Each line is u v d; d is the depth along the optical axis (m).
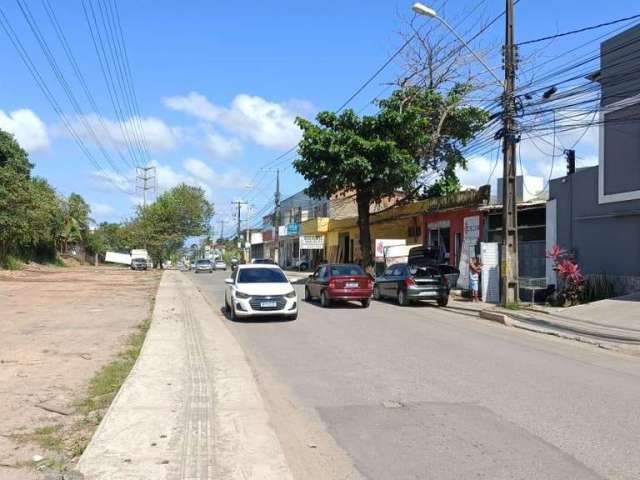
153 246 81.38
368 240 32.19
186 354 11.11
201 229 83.69
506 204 19.92
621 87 19.91
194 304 22.22
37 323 16.23
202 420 6.80
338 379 9.27
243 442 6.07
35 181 63.03
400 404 7.75
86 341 12.91
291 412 7.40
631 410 7.42
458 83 30.75
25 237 49.03
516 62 19.36
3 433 6.43
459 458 5.73
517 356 11.48
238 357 10.91
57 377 9.17
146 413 7.02
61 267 68.50
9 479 5.08
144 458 5.55
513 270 19.92
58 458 5.63
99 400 7.80
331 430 6.66
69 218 79.69
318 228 51.03
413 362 10.68
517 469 5.42
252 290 16.77
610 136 20.34
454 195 29.28
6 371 9.62
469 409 7.47
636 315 16.48
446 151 32.53
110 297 26.03
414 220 34.75
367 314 18.88
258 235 91.88
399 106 30.28
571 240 21.98
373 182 30.53
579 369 10.23
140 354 10.98
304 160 30.83
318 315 18.50
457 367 10.23
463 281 27.91
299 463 5.64
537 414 7.23
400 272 22.78
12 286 33.03
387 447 6.07
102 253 101.88
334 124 31.03
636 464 5.53
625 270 19.72
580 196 21.59
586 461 5.61
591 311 17.72
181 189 82.94
